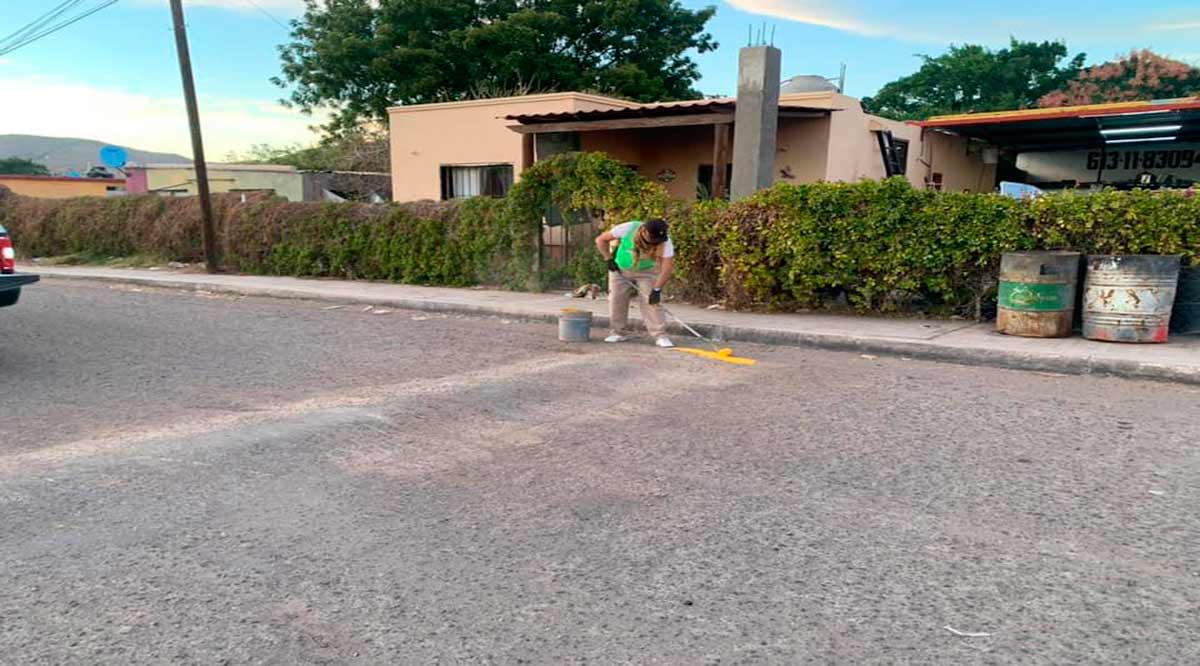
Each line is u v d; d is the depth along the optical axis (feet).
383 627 9.71
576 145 56.18
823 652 9.07
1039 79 116.98
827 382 22.30
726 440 16.93
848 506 13.24
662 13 93.50
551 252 43.09
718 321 30.94
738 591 10.48
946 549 11.59
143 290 49.24
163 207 62.49
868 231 30.68
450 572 11.10
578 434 17.53
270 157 127.65
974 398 20.30
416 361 26.14
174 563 11.45
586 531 12.41
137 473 15.23
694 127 56.54
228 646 9.34
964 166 71.20
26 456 16.37
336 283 48.21
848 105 52.95
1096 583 10.54
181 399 21.21
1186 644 9.11
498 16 90.58
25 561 11.53
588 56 94.27
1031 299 26.30
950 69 118.01
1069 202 27.32
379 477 14.94
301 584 10.80
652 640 9.37
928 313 31.35
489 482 14.61
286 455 16.28
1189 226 25.54
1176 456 15.52
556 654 9.11
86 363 26.12
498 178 61.05
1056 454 15.75
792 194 31.73
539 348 28.19
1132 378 22.30
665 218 36.24
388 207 48.26
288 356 27.22
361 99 95.35
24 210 70.49
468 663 8.95
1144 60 110.73
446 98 88.79
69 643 9.43
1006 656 8.94
